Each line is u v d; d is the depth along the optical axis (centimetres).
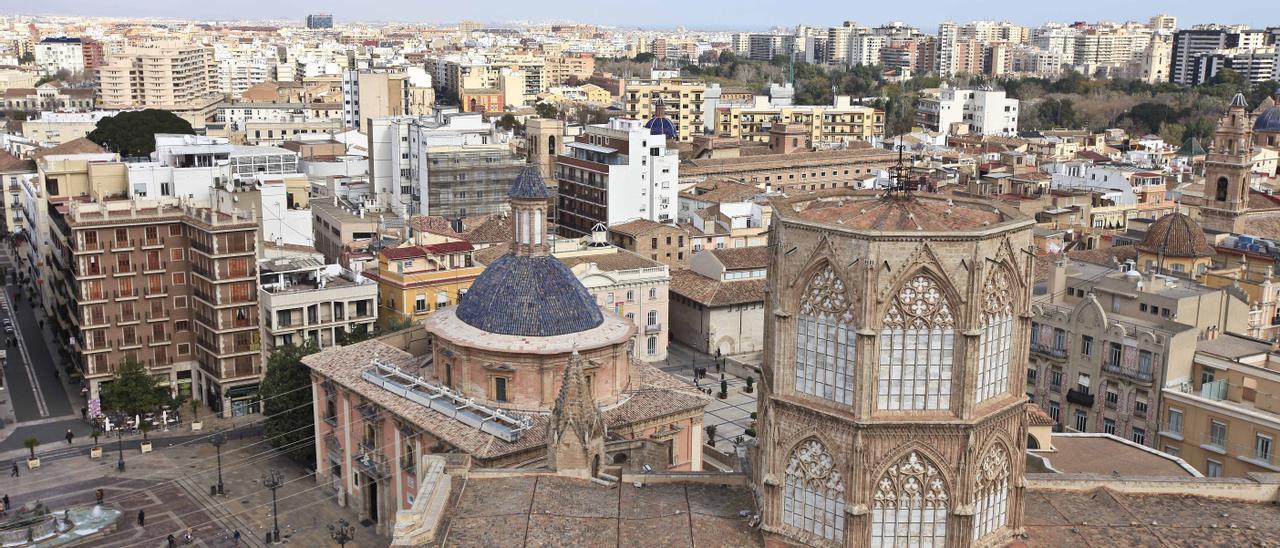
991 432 5734
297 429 12044
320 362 11012
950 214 5859
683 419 9775
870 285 5428
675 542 5812
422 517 5781
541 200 9594
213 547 10300
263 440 13100
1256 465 9688
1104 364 11131
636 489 6519
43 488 11675
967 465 5600
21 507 10900
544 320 9319
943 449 5609
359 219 18900
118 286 13925
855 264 5494
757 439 6331
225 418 13838
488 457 8462
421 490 6094
